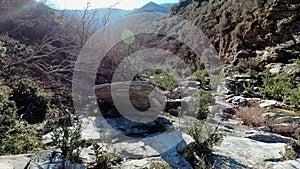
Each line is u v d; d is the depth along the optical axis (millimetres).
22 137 2801
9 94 3879
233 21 12578
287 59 9242
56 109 4051
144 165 2434
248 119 5086
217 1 14961
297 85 7258
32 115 4008
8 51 4996
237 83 8453
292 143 3666
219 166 2953
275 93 7297
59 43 6051
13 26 6480
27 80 4500
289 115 5457
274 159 3289
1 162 1942
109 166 2354
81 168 2146
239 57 11086
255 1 11773
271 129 4684
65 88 4758
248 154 3400
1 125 2977
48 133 3113
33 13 6836
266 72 9086
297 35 9430
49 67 4957
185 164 2721
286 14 10070
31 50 5480
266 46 10531
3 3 6250
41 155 2189
